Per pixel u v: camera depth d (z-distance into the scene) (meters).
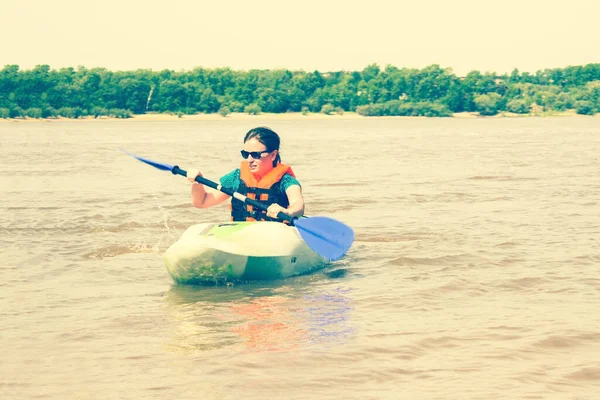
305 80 133.88
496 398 3.64
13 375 4.04
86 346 4.54
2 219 9.91
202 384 3.87
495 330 4.76
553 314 5.14
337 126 74.25
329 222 6.68
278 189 6.71
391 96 132.62
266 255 6.32
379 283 6.22
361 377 3.95
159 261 7.28
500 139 38.19
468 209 10.67
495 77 142.88
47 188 13.98
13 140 39.09
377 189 13.53
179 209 10.96
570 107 134.38
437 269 6.71
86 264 7.12
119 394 3.75
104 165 20.25
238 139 40.84
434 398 3.65
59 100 110.88
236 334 4.76
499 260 7.02
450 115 127.12
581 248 7.55
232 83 131.50
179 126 76.12
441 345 4.46
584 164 19.45
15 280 6.43
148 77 122.38
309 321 5.05
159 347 4.50
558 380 3.88
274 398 3.68
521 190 13.13
